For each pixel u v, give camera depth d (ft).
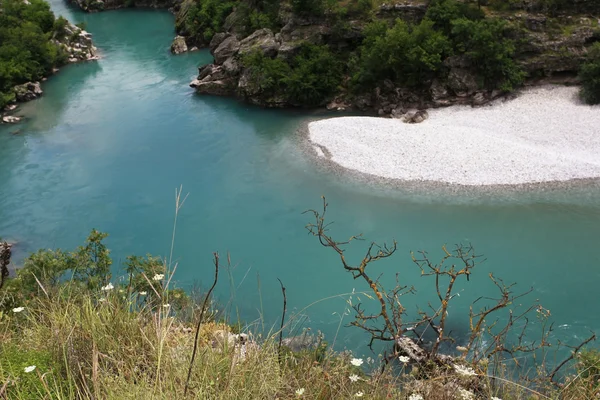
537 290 93.04
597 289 92.68
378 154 142.92
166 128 170.30
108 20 300.40
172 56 238.07
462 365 28.60
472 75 167.32
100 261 55.93
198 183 137.08
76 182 140.36
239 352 26.14
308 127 161.99
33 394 21.30
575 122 149.38
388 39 170.81
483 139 144.15
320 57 182.09
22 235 119.75
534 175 128.26
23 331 29.25
